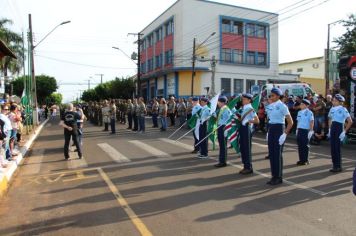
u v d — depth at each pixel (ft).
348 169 32.09
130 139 56.39
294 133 59.82
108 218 20.06
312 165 34.01
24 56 117.29
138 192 25.18
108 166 34.81
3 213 21.62
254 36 161.07
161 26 170.50
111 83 212.23
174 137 58.13
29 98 82.99
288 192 24.71
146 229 18.28
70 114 39.17
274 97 27.17
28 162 38.19
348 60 49.85
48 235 17.98
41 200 24.02
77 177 30.45
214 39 152.66
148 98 184.55
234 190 25.40
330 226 18.29
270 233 17.48
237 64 155.53
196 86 148.46
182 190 25.49
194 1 150.51
